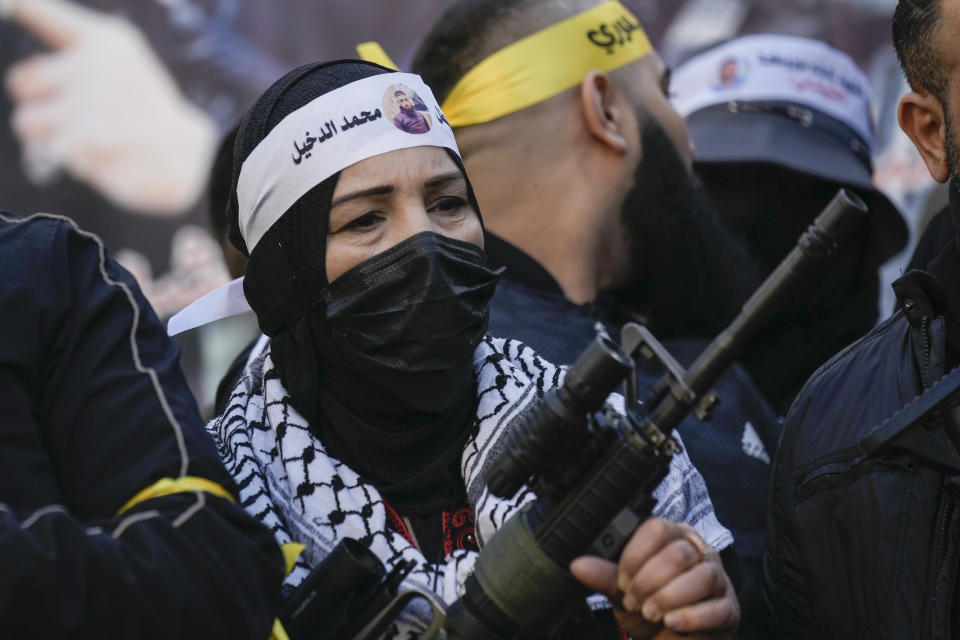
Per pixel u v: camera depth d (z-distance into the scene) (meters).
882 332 5.53
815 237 3.74
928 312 5.22
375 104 4.90
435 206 4.95
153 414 3.98
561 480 3.98
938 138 5.36
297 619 4.30
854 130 9.19
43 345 3.97
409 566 4.61
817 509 5.30
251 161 5.04
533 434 3.91
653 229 7.25
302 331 5.04
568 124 7.11
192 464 3.93
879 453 4.27
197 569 3.68
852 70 9.45
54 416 3.95
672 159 7.35
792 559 5.50
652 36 13.47
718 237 7.59
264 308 5.14
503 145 7.06
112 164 13.94
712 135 8.95
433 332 4.73
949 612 4.80
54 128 13.86
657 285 7.41
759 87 9.05
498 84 7.08
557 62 7.12
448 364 4.78
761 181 8.87
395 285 4.75
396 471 5.02
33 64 13.82
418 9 13.94
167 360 4.18
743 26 13.38
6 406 3.82
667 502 5.09
